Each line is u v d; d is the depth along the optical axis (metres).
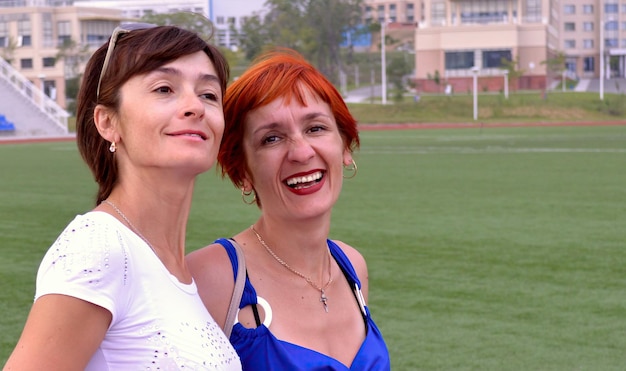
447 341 5.96
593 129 42.41
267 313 2.60
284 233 2.71
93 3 80.38
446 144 31.08
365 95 73.44
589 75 103.56
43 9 71.75
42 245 10.04
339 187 2.76
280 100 2.65
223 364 2.15
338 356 2.68
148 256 2.14
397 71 66.62
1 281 7.93
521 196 14.54
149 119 2.17
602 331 6.20
